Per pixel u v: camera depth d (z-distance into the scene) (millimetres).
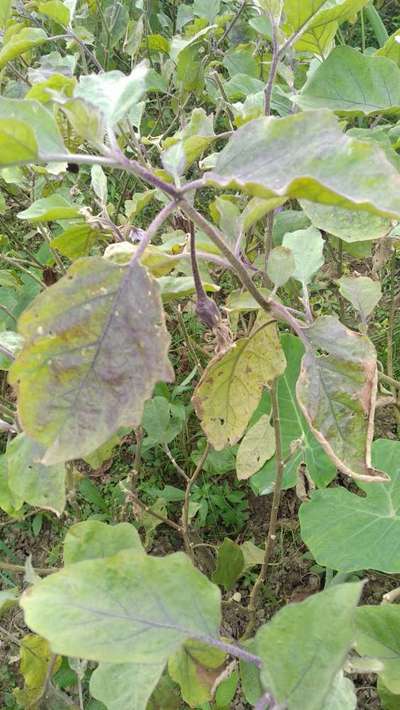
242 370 574
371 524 738
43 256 1187
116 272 389
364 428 479
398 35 862
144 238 401
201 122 690
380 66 760
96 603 360
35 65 1229
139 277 389
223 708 675
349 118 913
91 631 345
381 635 560
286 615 339
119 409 382
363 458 476
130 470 1104
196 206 1218
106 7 1404
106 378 384
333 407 483
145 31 1331
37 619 347
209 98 1130
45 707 636
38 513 1062
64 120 745
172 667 477
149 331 383
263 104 833
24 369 385
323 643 329
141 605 365
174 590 372
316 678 321
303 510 782
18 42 759
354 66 764
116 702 473
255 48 1225
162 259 496
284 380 864
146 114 1500
